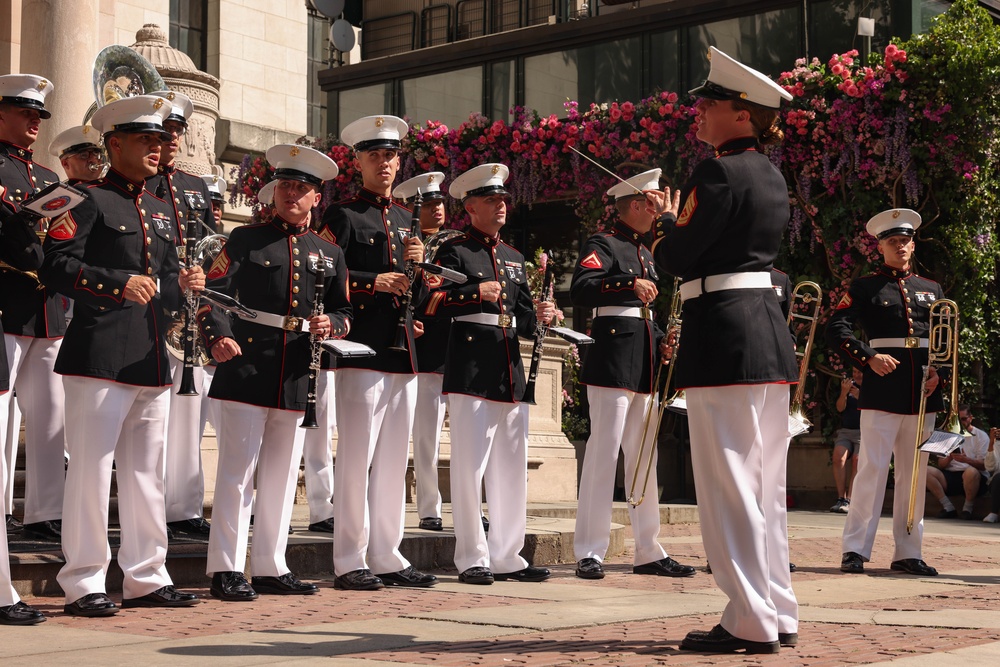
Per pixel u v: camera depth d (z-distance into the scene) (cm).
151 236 561
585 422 1472
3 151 641
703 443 463
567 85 1588
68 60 1078
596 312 730
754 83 473
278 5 1941
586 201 1502
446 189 1575
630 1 1770
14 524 682
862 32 1379
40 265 521
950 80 1351
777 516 475
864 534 778
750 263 466
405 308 648
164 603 555
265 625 504
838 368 1409
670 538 1014
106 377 532
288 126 1941
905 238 805
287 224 615
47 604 557
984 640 477
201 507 745
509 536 697
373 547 659
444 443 1128
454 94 1677
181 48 1856
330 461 804
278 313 602
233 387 594
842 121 1376
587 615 539
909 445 785
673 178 1451
